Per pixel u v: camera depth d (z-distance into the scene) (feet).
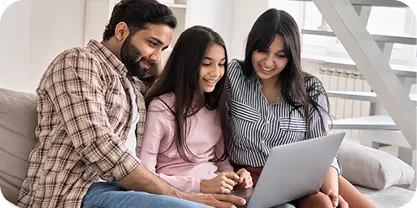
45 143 7.73
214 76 8.55
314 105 9.18
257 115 8.98
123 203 7.18
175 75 8.60
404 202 10.26
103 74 7.84
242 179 8.27
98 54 8.09
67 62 7.62
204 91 8.71
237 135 9.00
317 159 8.25
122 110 7.96
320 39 17.12
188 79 8.51
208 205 7.61
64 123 7.47
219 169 9.04
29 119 8.12
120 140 7.50
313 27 16.93
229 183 8.05
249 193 8.30
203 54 8.47
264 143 9.05
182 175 8.52
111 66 8.10
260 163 9.03
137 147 8.36
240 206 8.10
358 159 10.77
